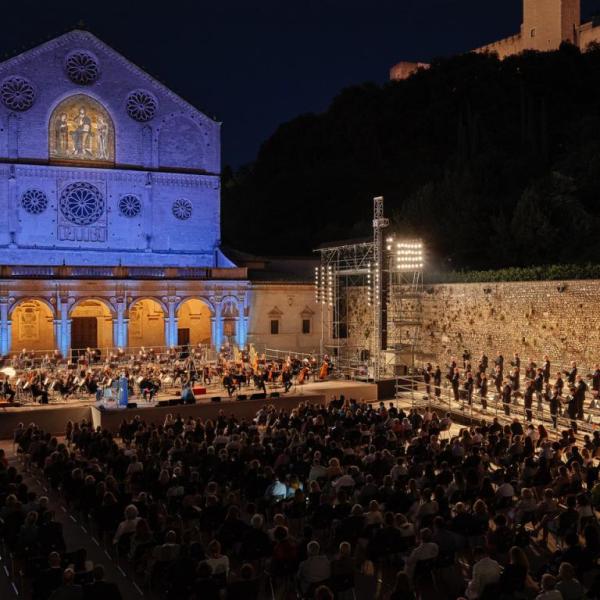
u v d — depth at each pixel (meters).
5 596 18.64
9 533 19.25
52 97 64.00
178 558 16.03
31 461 29.67
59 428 41.28
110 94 66.06
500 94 101.06
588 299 44.56
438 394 46.47
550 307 47.28
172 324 63.75
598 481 23.61
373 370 52.38
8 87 62.62
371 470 24.30
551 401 36.22
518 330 49.84
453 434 37.91
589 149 78.00
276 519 18.39
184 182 69.12
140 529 18.47
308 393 45.78
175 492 21.94
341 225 100.19
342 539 19.14
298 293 68.94
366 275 67.00
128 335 63.16
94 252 65.75
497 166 84.81
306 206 105.19
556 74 101.06
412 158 102.38
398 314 61.47
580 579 16.94
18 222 63.03
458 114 102.19
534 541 21.86
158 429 32.38
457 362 55.09
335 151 110.94
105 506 20.64
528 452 26.00
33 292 58.94
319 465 23.92
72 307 60.09
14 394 44.06
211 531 20.58
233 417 32.66
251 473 23.08
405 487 22.94
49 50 63.91
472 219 73.94
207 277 65.06
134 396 46.97
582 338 44.97
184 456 25.94
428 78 108.62
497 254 70.12
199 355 61.12
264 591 18.89
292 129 117.31
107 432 30.16
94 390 44.59
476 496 22.02
